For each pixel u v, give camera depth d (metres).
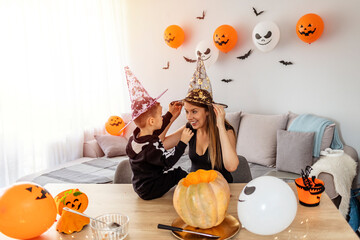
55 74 3.43
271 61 3.38
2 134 2.98
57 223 1.06
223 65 3.64
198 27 3.76
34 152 3.24
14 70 3.06
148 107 1.26
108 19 4.09
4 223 0.93
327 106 3.17
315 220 1.05
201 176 1.07
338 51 3.04
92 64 3.90
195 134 1.67
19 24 3.09
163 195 1.31
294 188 1.34
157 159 1.24
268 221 0.91
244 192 0.98
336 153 2.72
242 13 3.47
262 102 3.50
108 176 2.81
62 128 3.53
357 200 2.62
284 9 3.23
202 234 0.97
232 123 3.37
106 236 0.92
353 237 0.95
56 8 3.41
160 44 4.05
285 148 2.84
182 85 4.00
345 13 2.96
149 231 1.02
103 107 4.09
